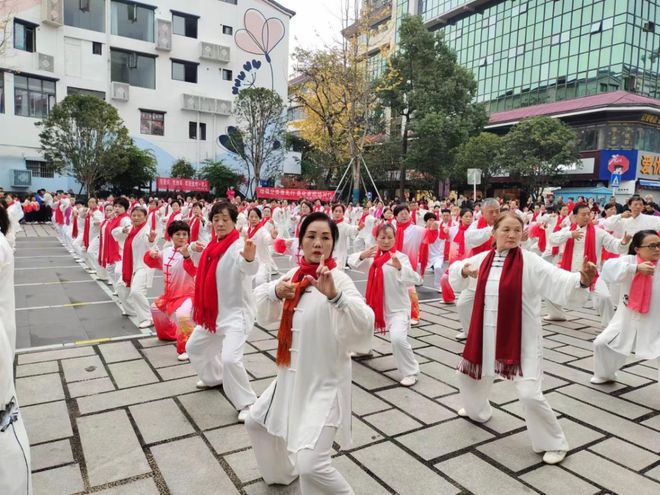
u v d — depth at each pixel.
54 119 19.67
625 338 4.48
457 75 27.33
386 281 4.73
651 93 30.27
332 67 22.14
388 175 32.53
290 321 2.57
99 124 19.98
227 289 3.93
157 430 3.56
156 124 28.20
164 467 3.11
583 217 7.09
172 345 5.44
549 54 32.44
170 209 16.08
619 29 28.67
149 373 4.63
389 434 3.60
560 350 5.71
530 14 33.50
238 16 30.14
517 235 3.33
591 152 28.00
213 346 4.19
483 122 29.16
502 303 3.29
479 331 3.45
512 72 34.91
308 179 31.83
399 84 26.34
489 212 5.77
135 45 27.08
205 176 27.66
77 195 24.28
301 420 2.46
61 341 5.57
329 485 2.34
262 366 4.89
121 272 6.65
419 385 4.55
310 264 2.65
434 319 6.96
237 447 3.36
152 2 27.30
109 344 5.46
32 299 7.71
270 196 22.83
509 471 3.15
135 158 24.20
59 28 24.73
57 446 3.32
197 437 3.48
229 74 30.25
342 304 2.33
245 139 27.11
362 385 4.54
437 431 3.66
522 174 25.70
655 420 3.93
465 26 38.56
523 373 3.27
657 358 4.31
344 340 2.45
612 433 3.71
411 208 12.29
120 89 26.39
